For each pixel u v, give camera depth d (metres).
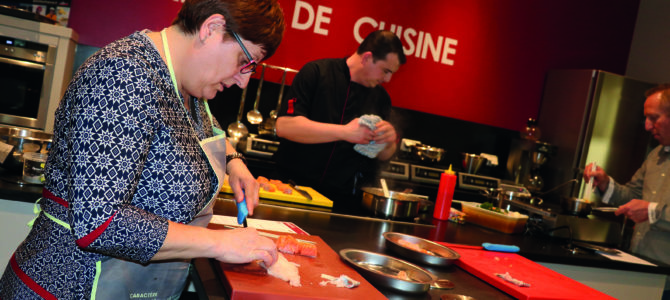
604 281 2.07
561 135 3.91
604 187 3.00
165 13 3.19
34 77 2.72
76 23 3.04
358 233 1.72
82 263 0.94
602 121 3.75
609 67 4.36
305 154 2.73
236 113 3.41
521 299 1.30
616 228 2.48
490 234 2.13
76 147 0.81
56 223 0.95
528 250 1.90
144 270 1.01
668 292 3.05
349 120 2.79
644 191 3.03
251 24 0.92
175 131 0.95
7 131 1.70
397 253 1.51
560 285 1.44
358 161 2.80
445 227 2.11
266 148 3.20
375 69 2.62
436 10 3.78
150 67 0.90
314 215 1.89
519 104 4.12
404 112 3.83
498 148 4.14
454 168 3.95
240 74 1.00
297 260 1.25
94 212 0.80
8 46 2.64
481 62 3.97
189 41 0.94
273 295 0.99
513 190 2.80
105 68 0.84
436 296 1.20
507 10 3.97
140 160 0.85
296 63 3.49
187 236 0.90
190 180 0.98
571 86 3.88
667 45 4.07
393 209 2.08
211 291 1.03
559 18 4.11
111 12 3.09
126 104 0.83
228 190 1.93
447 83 3.91
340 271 1.21
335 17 3.54
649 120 3.03
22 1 2.98
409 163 3.63
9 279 1.00
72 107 0.85
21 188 1.46
